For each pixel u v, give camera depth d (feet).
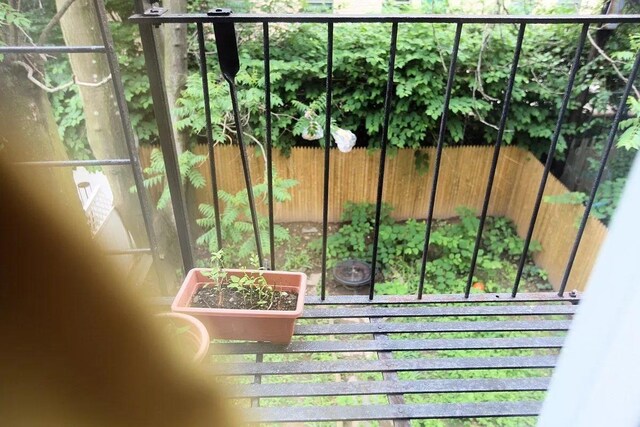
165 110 4.25
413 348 4.61
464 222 17.53
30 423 1.09
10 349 1.05
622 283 2.18
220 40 3.80
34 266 1.05
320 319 5.26
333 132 14.12
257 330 4.48
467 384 4.29
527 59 15.34
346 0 15.97
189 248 5.09
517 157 17.38
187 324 3.88
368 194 17.88
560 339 4.67
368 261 16.21
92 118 11.51
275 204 17.69
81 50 3.88
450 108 15.42
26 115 5.56
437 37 14.96
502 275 16.07
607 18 3.79
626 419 2.14
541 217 16.31
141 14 3.71
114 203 12.20
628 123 12.41
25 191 1.07
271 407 4.09
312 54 15.06
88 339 1.15
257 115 14.74
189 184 14.38
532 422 6.18
